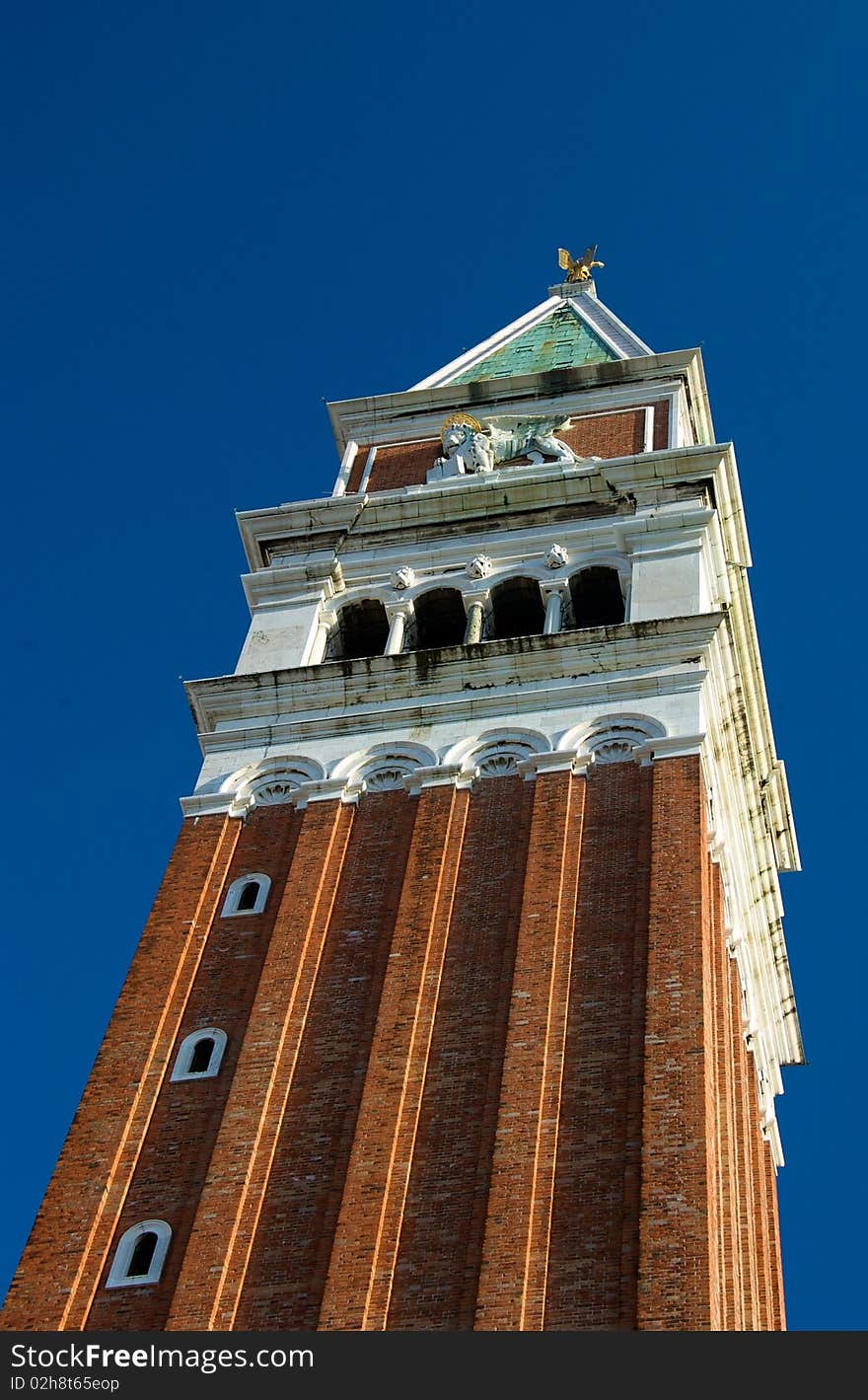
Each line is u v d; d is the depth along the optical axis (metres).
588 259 87.81
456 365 81.31
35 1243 47.25
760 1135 60.47
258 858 57.16
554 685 59.78
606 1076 48.00
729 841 61.31
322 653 65.06
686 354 76.12
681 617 60.31
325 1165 47.91
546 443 72.44
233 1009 52.62
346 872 55.81
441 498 68.88
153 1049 51.69
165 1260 46.69
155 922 55.25
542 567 65.75
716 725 60.62
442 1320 43.94
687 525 65.44
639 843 54.22
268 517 69.75
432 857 55.06
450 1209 46.12
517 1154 46.56
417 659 61.41
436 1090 48.84
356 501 69.50
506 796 56.81
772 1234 59.88
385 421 77.44
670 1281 43.03
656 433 73.06
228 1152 48.38
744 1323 48.31
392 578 66.62
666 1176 45.12
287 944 53.62
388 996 51.09
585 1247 44.50
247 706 61.91
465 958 52.16
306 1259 45.97
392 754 59.09
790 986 67.88
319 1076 50.03
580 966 50.94
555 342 82.06
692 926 50.94
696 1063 47.50
